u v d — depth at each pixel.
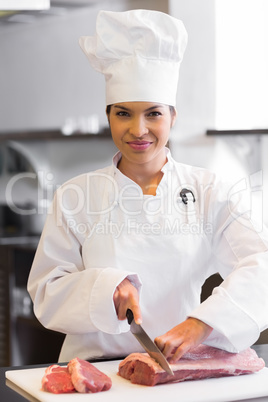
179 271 1.93
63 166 5.21
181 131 3.47
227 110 3.54
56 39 5.00
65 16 4.85
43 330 4.39
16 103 5.43
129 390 1.56
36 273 2.01
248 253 1.91
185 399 1.51
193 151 3.51
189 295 1.96
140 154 1.86
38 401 1.52
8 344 4.38
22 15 4.54
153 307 1.94
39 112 5.23
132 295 1.72
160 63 1.88
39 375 1.69
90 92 4.79
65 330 1.89
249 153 3.51
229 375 1.67
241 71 3.53
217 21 3.52
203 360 1.66
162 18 1.90
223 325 1.69
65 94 4.99
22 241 4.54
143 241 1.93
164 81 1.89
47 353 4.39
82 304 1.81
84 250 1.96
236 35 3.52
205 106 3.52
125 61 1.88
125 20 1.87
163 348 1.61
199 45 3.50
